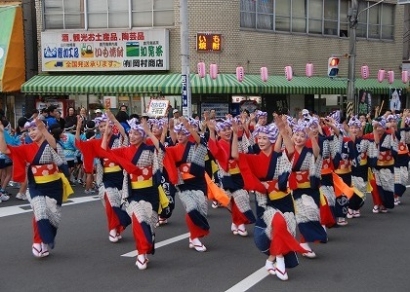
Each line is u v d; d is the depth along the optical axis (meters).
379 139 9.30
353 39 18.78
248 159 5.74
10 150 6.48
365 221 8.95
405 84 25.25
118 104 19.97
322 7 22.38
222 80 18.59
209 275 6.02
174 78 18.62
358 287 5.58
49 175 6.66
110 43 19.39
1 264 6.50
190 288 5.57
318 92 21.05
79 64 19.75
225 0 19.12
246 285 5.66
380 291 5.46
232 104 19.78
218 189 7.39
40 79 19.84
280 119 5.87
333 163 7.67
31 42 20.80
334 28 22.92
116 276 6.00
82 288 5.60
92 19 19.81
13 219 9.06
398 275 6.00
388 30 25.25
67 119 13.57
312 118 7.58
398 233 8.06
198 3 18.94
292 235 5.78
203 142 7.26
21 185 10.95
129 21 19.52
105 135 6.80
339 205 8.39
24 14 20.48
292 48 21.31
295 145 6.55
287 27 21.27
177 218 9.23
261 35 20.25
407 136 11.24
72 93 19.12
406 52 28.09
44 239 6.52
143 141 6.36
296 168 6.57
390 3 25.00
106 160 7.49
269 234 5.78
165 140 8.24
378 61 24.80
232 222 8.34
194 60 19.08
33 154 6.57
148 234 6.26
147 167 6.31
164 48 18.92
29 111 20.59
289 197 5.81
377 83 24.06
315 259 6.66
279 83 19.88
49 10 20.11
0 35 19.75
